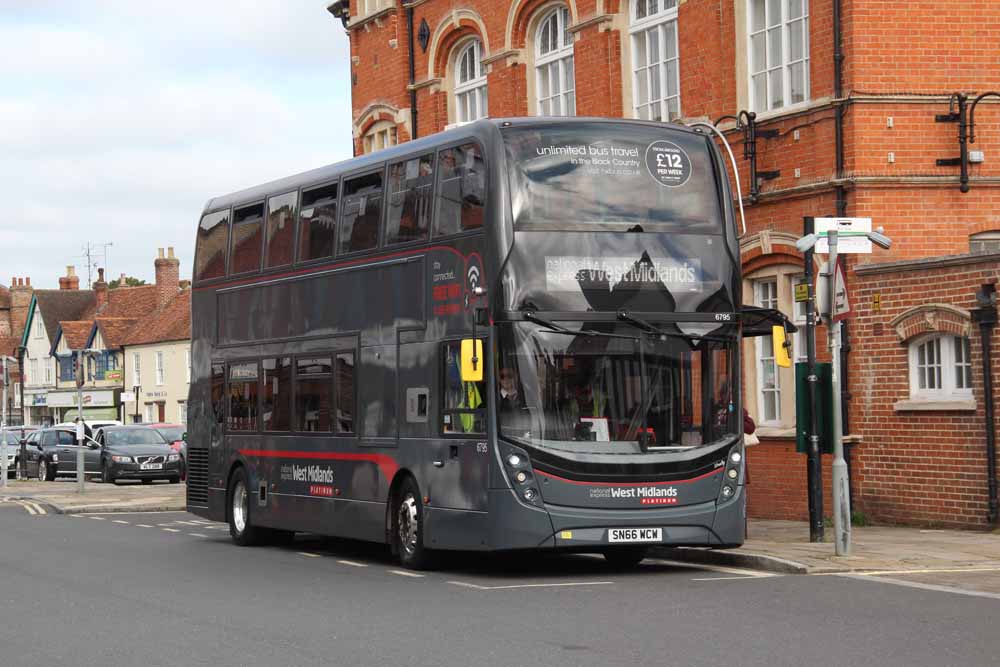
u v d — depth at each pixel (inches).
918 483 742.5
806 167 816.9
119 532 925.8
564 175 585.3
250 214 815.7
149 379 3122.5
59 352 3641.7
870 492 770.2
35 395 3801.7
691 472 582.2
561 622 447.5
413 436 637.3
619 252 584.7
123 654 403.5
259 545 811.4
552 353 573.6
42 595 552.4
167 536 890.7
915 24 786.2
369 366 676.7
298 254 753.0
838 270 600.4
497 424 572.7
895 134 783.7
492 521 572.7
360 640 419.5
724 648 388.5
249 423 805.2
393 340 656.4
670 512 578.9
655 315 585.3
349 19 1312.7
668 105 944.3
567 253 579.5
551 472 568.4
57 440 1846.7
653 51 957.8
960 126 783.1
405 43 1232.2
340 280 706.8
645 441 578.2
